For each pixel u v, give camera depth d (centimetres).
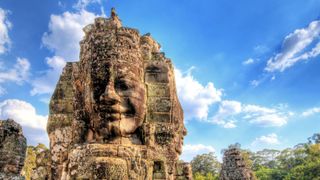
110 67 609
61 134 810
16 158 604
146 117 664
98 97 599
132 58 642
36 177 860
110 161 543
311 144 6225
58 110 838
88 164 546
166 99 694
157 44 829
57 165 781
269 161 7019
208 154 6128
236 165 1681
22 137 636
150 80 702
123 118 605
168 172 644
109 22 654
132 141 622
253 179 1703
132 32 665
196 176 5194
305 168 5078
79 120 640
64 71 877
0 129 611
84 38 705
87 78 623
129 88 619
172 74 771
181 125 802
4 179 564
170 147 663
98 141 584
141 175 577
